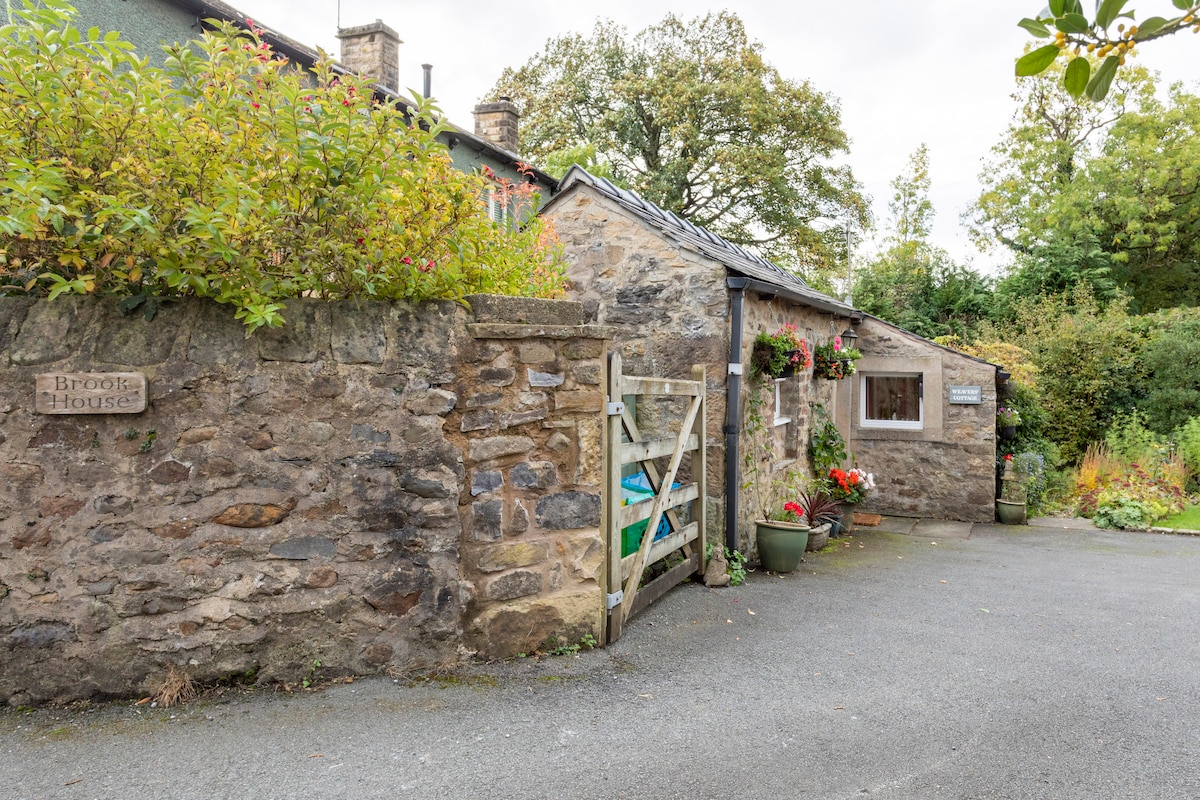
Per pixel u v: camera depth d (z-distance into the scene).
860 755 3.24
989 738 3.45
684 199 21.50
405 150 3.75
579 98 21.66
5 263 3.32
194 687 3.50
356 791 2.78
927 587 6.52
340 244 3.53
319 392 3.65
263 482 3.58
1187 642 5.00
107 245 3.26
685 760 3.13
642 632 4.86
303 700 3.51
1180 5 1.71
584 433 4.34
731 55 20.80
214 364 3.51
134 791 2.72
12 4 5.02
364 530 3.73
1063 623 5.43
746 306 7.01
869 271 20.50
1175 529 9.41
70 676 3.38
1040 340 14.84
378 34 10.28
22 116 3.26
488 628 4.05
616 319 7.25
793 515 7.34
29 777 2.80
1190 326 13.91
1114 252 22.31
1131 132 22.16
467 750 3.13
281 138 3.51
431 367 3.80
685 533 5.99
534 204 6.66
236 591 3.54
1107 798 2.93
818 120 21.16
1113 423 13.44
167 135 3.37
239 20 7.08
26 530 3.33
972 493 10.41
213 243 3.28
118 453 3.41
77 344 3.38
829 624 5.26
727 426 6.77
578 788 2.87
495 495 4.05
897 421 10.96
